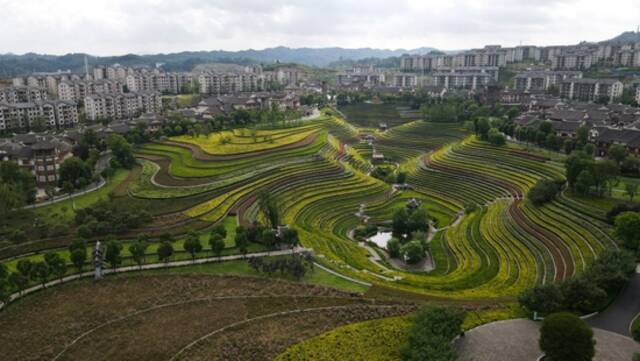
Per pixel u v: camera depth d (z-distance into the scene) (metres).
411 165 196.38
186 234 108.56
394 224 129.75
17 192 117.00
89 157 161.00
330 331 68.06
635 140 154.50
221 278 86.94
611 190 123.88
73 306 76.75
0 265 80.94
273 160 171.50
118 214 114.00
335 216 139.38
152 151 183.12
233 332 68.75
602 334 65.06
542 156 168.62
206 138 198.50
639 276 79.56
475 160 180.25
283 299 78.81
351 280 88.38
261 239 104.44
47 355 64.00
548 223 112.44
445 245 118.12
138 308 76.00
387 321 70.44
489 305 75.25
